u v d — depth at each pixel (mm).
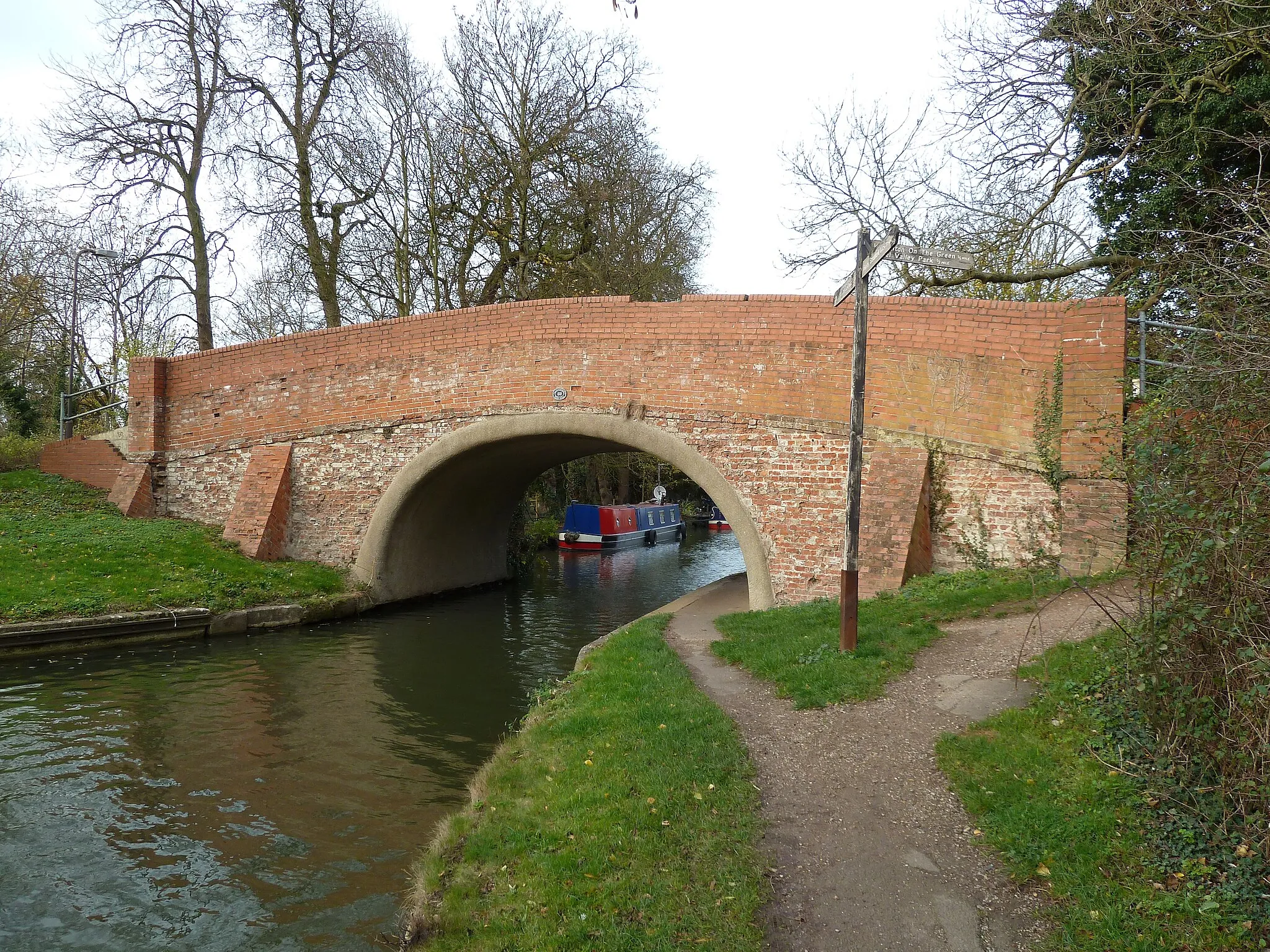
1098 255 13680
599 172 22516
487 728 8750
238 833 6094
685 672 8000
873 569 10492
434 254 22031
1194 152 11773
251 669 10922
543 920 3898
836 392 11609
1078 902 3768
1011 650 7090
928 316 11156
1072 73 12797
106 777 7152
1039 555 8789
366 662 11625
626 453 34312
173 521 16531
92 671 10508
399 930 4637
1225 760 4145
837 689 6824
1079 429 9266
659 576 24391
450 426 14461
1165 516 4562
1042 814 4477
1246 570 3881
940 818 4727
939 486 10961
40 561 13047
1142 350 10016
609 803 5035
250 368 16531
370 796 6805
